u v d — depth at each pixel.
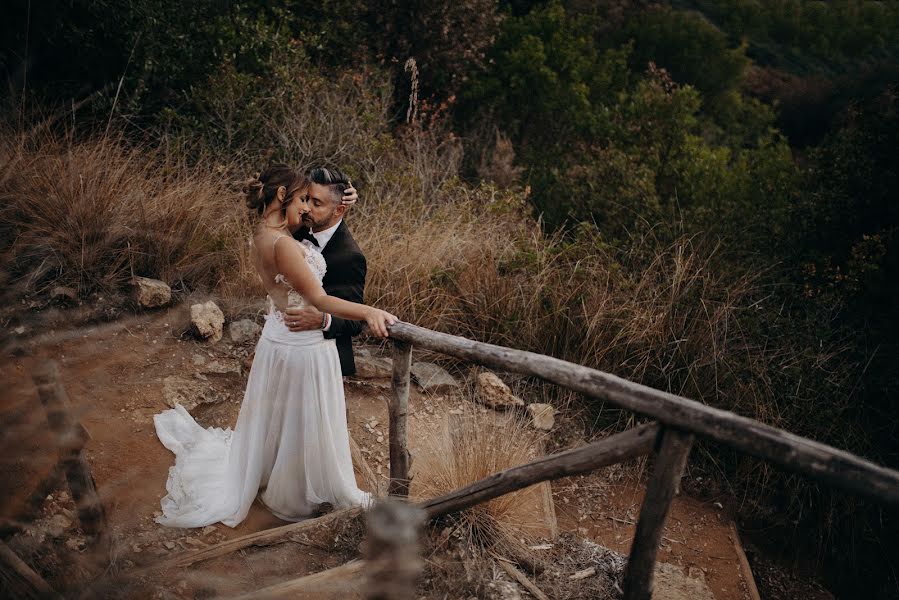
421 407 4.25
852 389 4.64
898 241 5.12
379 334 2.65
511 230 5.71
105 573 2.39
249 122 5.96
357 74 7.29
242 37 6.47
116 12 5.75
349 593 2.61
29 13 5.17
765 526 4.37
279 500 3.07
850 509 4.32
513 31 9.39
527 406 4.42
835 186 5.88
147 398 3.69
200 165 5.50
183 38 6.11
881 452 4.49
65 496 2.80
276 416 2.96
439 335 2.53
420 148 6.87
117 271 4.47
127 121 5.46
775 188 6.43
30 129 4.89
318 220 2.94
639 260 5.43
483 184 6.24
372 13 7.99
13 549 2.37
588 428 4.50
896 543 4.34
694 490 4.38
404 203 5.78
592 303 4.87
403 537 2.69
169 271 4.59
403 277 4.91
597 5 13.70
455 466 3.34
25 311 3.94
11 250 4.09
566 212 6.71
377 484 3.40
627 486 4.23
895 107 5.72
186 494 3.06
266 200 2.66
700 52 13.20
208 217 4.96
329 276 3.03
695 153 7.31
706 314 4.79
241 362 4.17
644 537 2.13
